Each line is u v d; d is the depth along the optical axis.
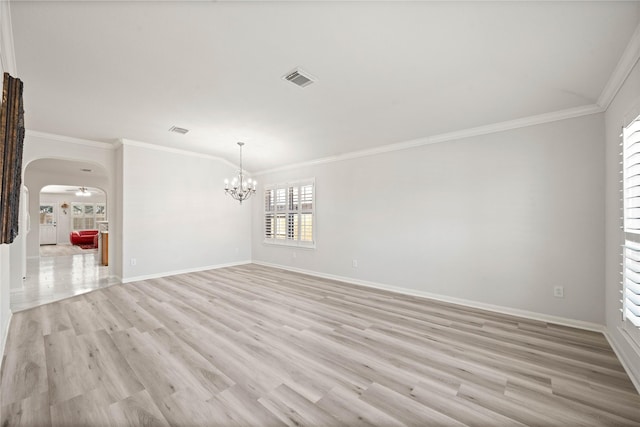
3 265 2.62
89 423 1.61
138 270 5.19
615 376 2.10
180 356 2.38
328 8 1.91
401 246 4.44
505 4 1.83
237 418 1.65
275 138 4.79
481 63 2.50
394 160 4.53
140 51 2.39
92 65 2.60
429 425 1.60
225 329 2.96
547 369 2.19
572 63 2.36
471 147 3.76
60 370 2.15
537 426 1.60
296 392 1.90
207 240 6.29
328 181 5.50
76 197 13.00
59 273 5.86
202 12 1.95
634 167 2.17
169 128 4.34
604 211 2.89
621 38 1.98
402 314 3.43
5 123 1.78
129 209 5.08
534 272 3.29
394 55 2.43
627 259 2.24
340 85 2.95
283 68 2.65
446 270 3.96
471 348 2.54
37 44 2.28
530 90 2.81
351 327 3.03
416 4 1.86
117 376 2.08
